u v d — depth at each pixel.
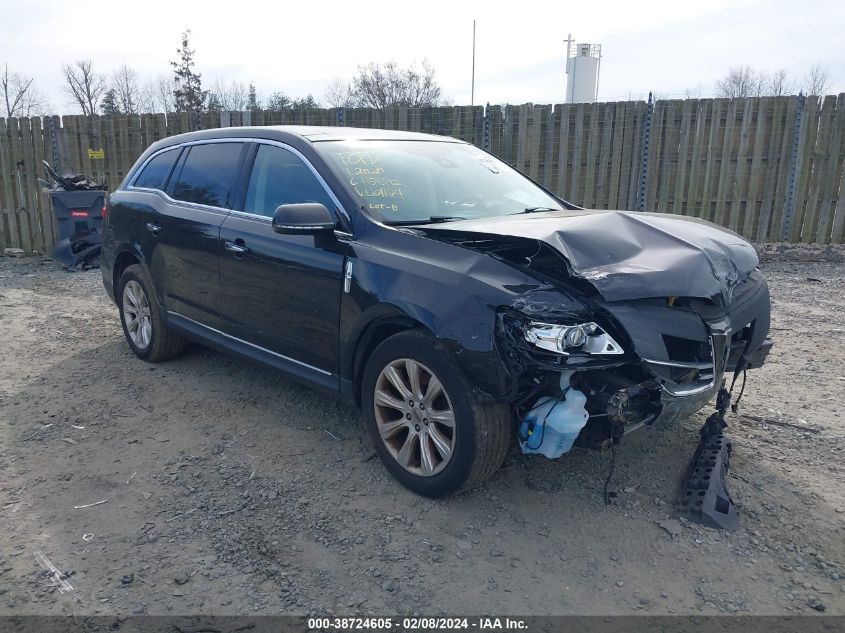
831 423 4.57
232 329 4.75
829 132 9.98
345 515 3.54
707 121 10.20
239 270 4.55
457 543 3.31
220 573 3.10
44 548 3.27
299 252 4.11
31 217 11.70
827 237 10.36
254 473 3.97
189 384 5.32
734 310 3.71
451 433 3.51
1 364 5.81
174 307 5.32
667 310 3.32
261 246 4.35
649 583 3.04
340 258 3.88
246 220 4.57
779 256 10.32
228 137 5.02
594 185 10.66
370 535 3.38
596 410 3.27
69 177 10.45
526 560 3.19
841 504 3.62
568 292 3.26
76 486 3.83
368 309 3.68
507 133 10.70
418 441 3.67
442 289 3.37
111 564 3.16
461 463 3.38
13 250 11.71
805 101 9.94
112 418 4.71
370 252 3.75
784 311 7.40
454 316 3.29
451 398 3.36
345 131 4.79
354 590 3.00
